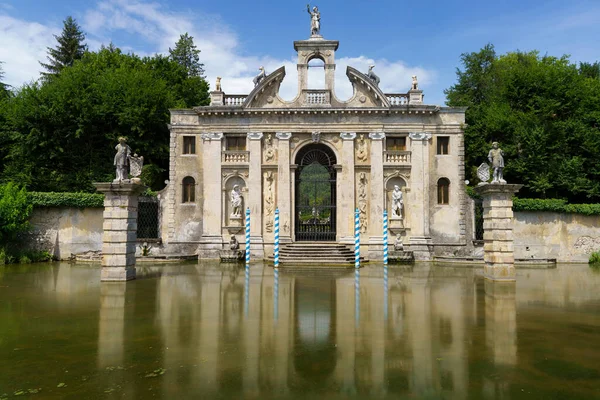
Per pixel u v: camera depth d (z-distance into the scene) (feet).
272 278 72.08
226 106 106.32
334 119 106.83
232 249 101.45
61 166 121.70
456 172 106.01
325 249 100.42
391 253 99.76
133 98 121.08
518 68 132.16
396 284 65.41
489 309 46.98
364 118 106.63
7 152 125.29
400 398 24.23
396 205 105.50
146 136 124.67
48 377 27.12
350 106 106.83
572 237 107.24
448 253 104.83
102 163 121.90
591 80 132.36
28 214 100.99
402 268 88.99
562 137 118.42
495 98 138.62
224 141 108.37
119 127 121.80
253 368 28.60
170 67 156.46
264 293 56.85
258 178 106.22
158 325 39.60
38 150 116.88
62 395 24.44
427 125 106.63
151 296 54.34
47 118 114.52
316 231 108.58
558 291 59.31
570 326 39.73
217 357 30.76
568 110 121.29
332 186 110.93
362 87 108.17
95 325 39.68
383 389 25.40
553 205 106.11
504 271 68.85
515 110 125.49
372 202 105.50
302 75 108.68
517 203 105.81
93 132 121.19
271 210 106.52
